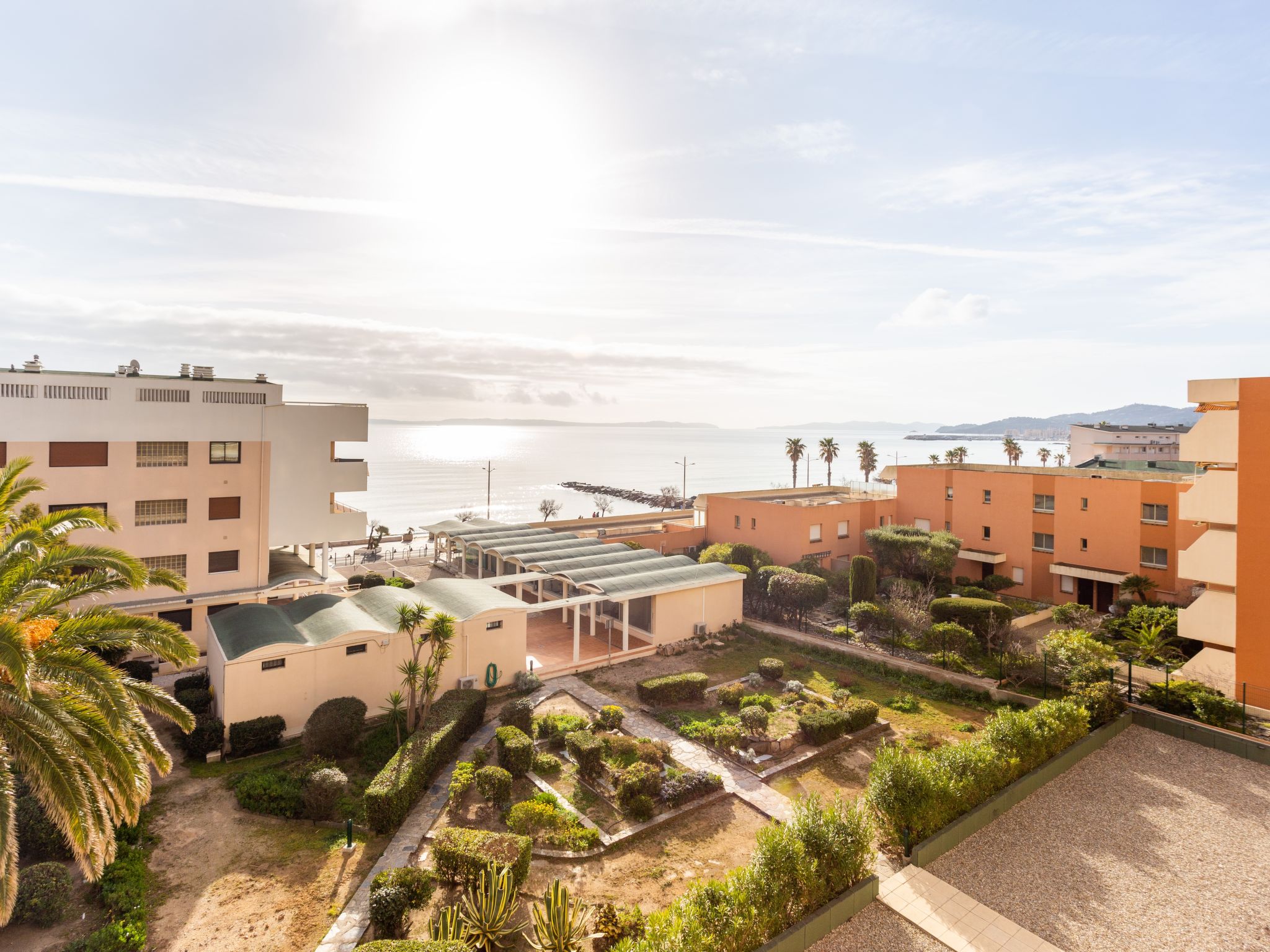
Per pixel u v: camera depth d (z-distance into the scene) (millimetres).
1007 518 42656
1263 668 23469
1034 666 26391
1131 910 13805
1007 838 16281
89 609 14281
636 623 34375
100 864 12742
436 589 29234
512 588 42219
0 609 13070
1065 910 13812
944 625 30516
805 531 44188
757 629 35125
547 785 19500
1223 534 24516
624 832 17109
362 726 22031
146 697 14641
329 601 26781
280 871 15438
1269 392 23469
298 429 31188
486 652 26734
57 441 25734
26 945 12875
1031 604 39000
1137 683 25250
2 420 24703
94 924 13516
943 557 39219
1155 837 16391
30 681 12148
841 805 14797
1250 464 23875
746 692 26453
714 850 16688
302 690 22906
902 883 14570
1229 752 20750
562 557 37438
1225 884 14625
